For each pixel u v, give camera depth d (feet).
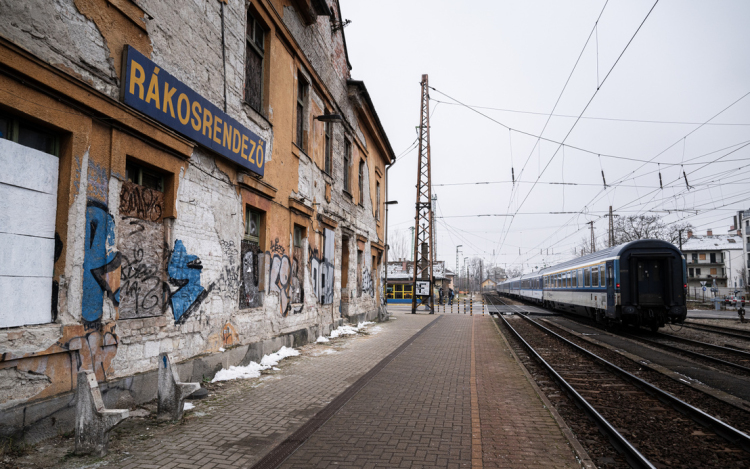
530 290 130.21
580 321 74.49
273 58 33.14
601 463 14.40
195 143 22.77
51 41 14.71
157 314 20.29
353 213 57.31
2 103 13.24
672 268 50.55
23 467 12.30
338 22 48.67
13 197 13.84
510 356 34.63
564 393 23.99
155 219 20.53
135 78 18.20
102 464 12.72
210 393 21.24
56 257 15.25
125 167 18.16
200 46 23.52
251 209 30.19
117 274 17.49
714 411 20.33
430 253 91.25
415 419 17.79
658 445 16.08
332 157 48.26
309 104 40.93
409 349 37.65
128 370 18.04
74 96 15.47
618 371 28.89
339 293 50.14
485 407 19.84
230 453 13.89
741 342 45.34
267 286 31.37
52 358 14.62
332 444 14.94
